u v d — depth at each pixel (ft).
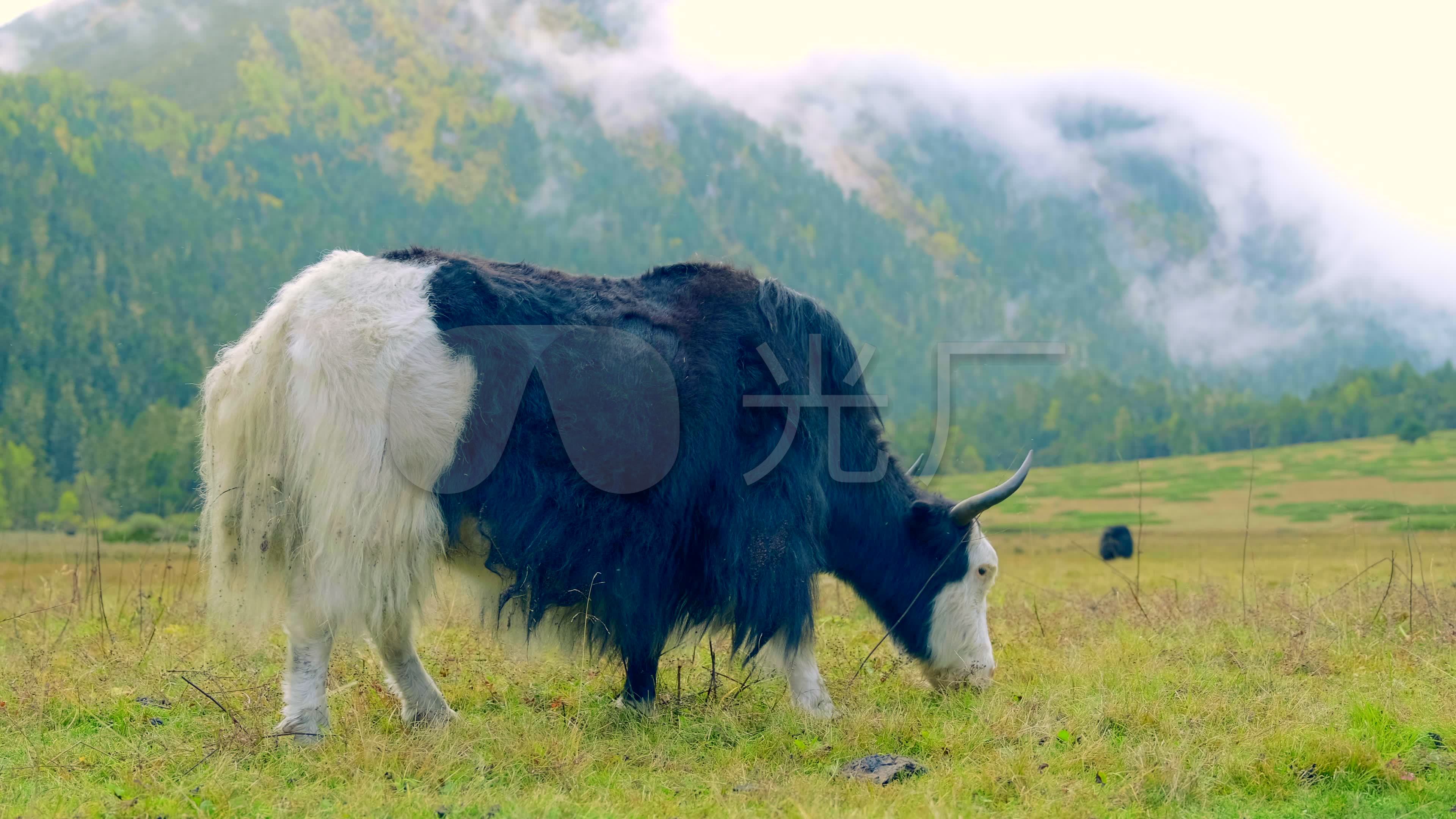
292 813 11.68
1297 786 12.76
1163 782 12.54
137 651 19.15
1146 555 67.56
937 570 18.78
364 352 14.37
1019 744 14.14
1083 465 179.42
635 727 15.37
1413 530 59.77
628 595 15.89
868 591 19.29
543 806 11.80
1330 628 20.67
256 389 14.39
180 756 13.42
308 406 14.14
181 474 140.46
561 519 15.28
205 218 379.96
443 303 14.97
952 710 16.81
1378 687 16.42
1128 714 15.08
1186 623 21.77
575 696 17.46
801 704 16.96
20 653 19.01
